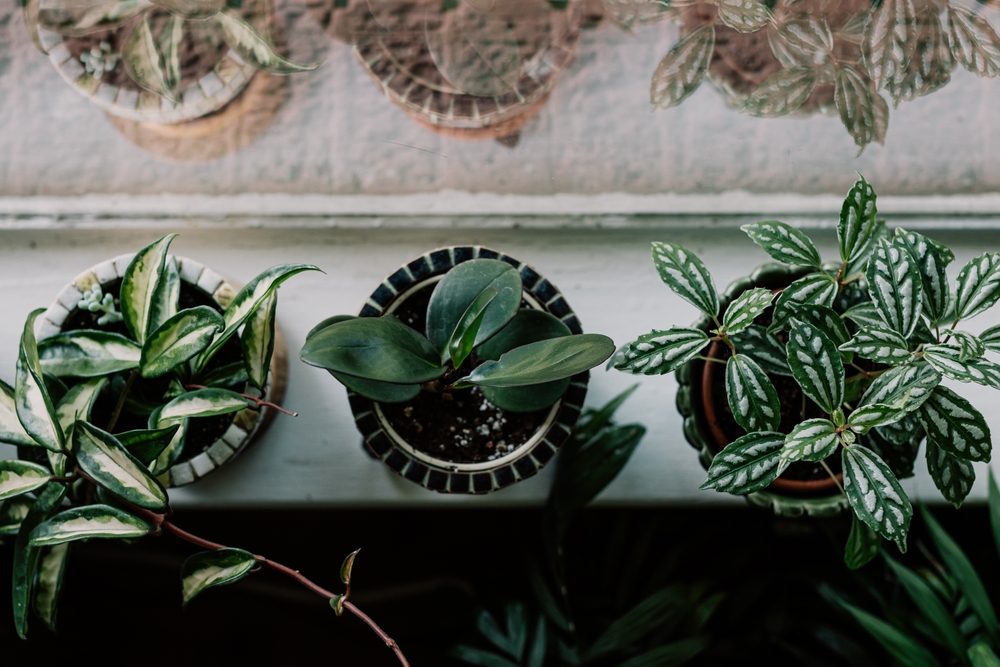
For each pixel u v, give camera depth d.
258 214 1.03
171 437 0.82
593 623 1.13
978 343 0.80
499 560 1.24
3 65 1.02
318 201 1.03
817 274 0.86
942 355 0.81
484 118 0.97
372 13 0.96
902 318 0.82
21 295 1.04
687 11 0.97
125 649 1.27
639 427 0.97
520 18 0.97
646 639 1.09
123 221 1.03
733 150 1.02
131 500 0.82
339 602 0.84
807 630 1.13
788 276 0.91
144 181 1.03
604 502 1.06
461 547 1.25
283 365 0.99
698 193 1.03
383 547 1.25
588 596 1.14
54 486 0.85
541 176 1.03
